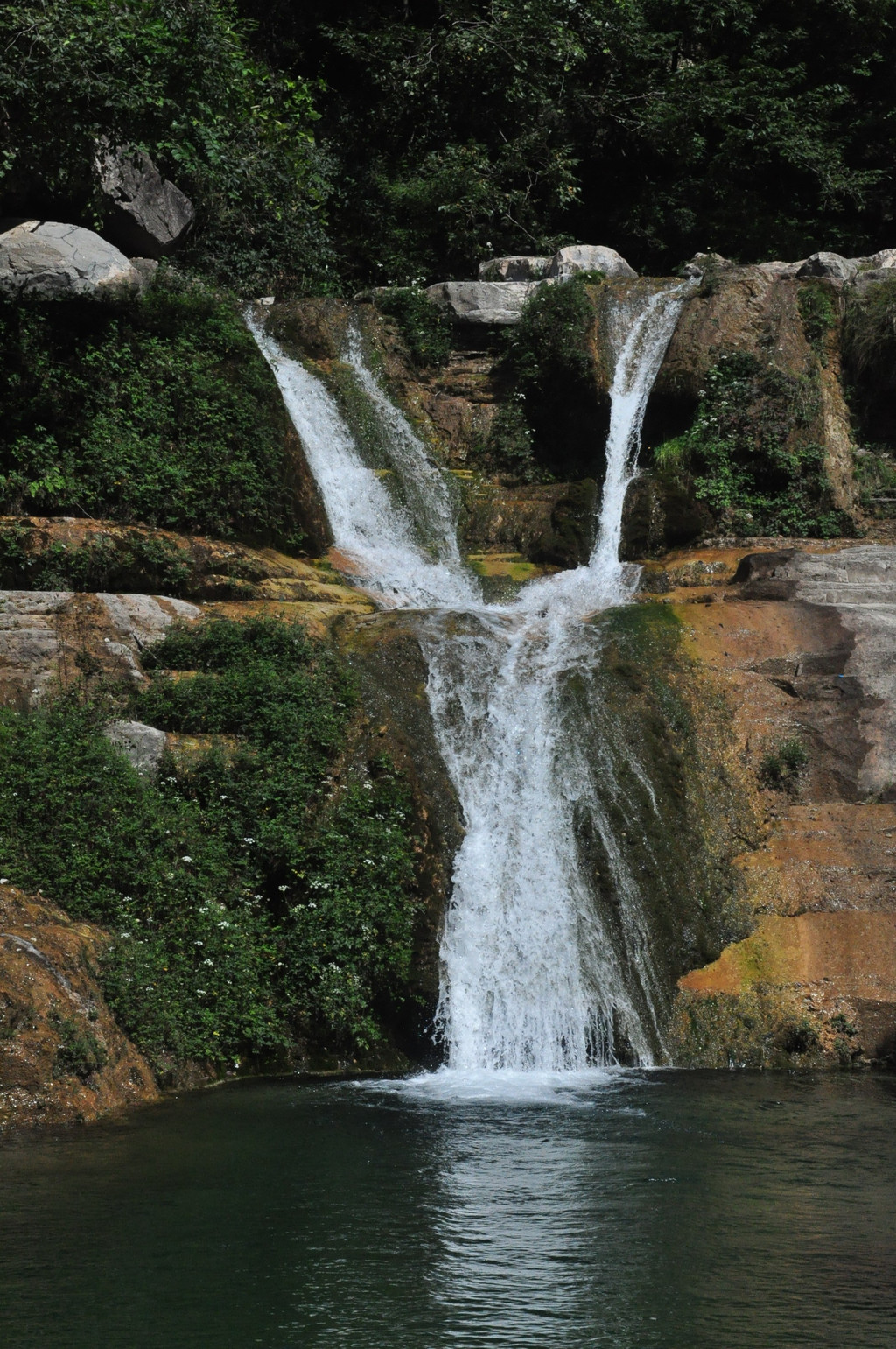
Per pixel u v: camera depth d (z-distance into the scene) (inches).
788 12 1829.5
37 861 623.2
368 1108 549.0
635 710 776.3
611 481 1202.6
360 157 1742.1
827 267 1239.5
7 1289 350.9
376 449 1181.7
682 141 1734.7
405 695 761.0
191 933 630.5
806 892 732.0
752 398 1155.3
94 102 913.5
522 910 691.4
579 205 1800.0
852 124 1819.6
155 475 911.7
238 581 842.2
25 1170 452.8
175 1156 472.4
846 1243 389.7
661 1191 438.6
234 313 1123.9
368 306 1290.6
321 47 1804.9
